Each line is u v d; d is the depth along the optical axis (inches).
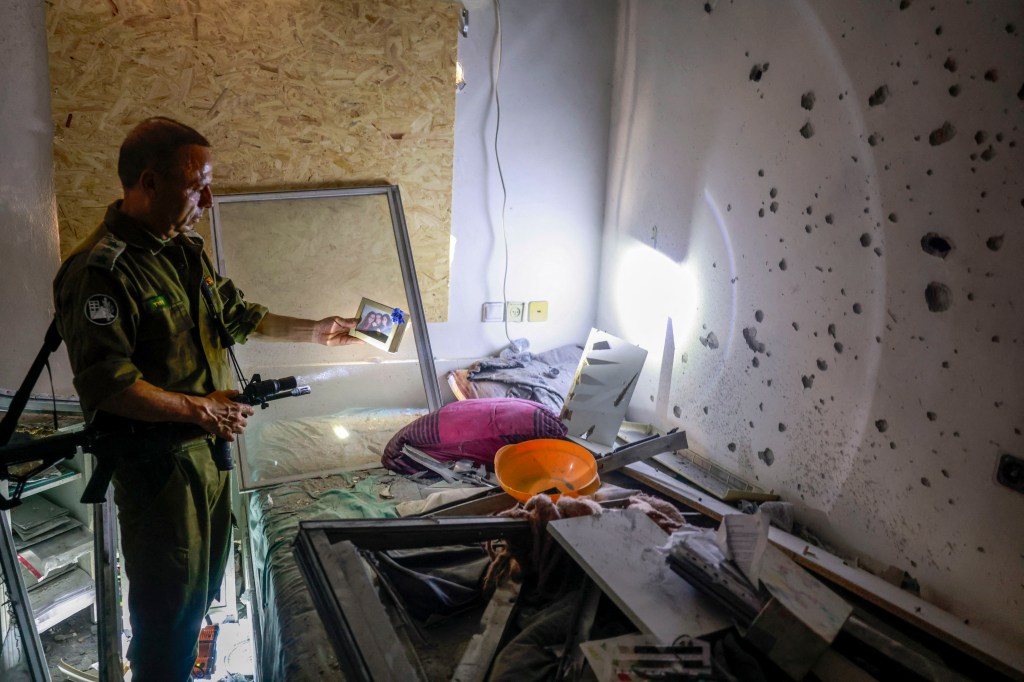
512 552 73.5
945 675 55.3
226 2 96.4
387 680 51.8
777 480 92.2
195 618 72.9
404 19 105.8
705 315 103.7
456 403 107.4
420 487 98.3
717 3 95.3
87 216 97.5
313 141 106.6
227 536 78.8
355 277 110.0
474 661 62.6
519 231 125.3
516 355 129.5
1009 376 62.8
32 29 89.0
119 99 94.7
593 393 111.7
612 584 60.7
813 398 85.1
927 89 67.6
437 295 122.0
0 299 95.9
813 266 83.3
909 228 70.7
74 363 62.6
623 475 103.0
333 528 66.5
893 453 75.1
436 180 115.6
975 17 62.6
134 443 63.8
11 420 66.9
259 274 104.0
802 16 81.4
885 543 77.4
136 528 67.9
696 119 101.8
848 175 77.2
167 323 66.4
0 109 89.9
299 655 63.2
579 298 134.0
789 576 56.5
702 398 106.1
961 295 66.3
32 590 101.0
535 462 98.3
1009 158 61.0
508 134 118.9
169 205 64.7
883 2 71.3
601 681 51.8
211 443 72.4
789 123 84.8
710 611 58.4
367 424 109.0
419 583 70.6
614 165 124.8
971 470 67.1
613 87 122.8
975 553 67.5
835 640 55.7
